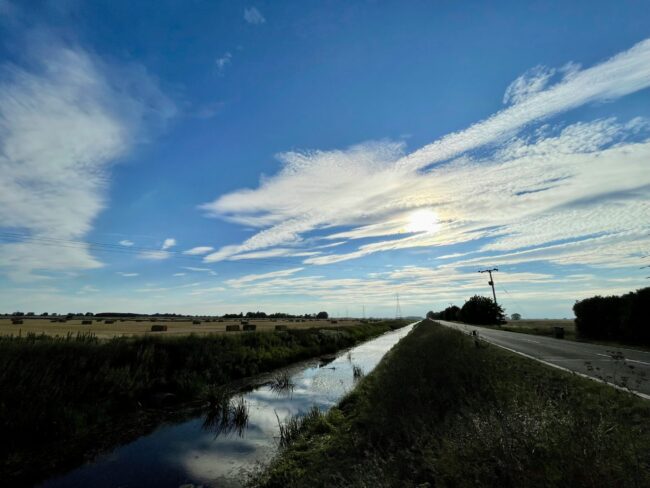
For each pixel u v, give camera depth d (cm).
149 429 1041
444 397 777
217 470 739
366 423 777
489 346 1797
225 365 1834
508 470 369
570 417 440
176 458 812
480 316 6606
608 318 2544
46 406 996
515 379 865
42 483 720
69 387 1109
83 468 780
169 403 1313
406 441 621
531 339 2659
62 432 961
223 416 1138
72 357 1237
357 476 483
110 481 712
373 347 3588
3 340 1177
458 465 426
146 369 1443
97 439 962
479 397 688
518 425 438
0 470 779
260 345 2406
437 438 564
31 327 4034
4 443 860
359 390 1223
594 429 399
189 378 1506
